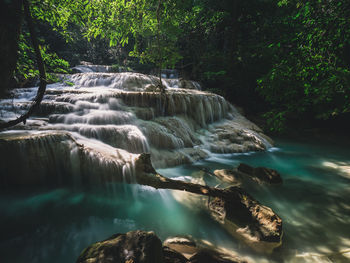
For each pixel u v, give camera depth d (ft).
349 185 21.09
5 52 6.47
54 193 17.48
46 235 12.53
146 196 17.49
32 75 14.33
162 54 26.05
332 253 11.00
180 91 42.63
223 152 31.76
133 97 31.07
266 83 14.53
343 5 11.23
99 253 7.41
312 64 12.16
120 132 23.03
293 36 13.35
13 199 16.14
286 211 15.74
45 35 65.21
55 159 17.58
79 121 24.82
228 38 70.64
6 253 11.01
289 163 29.07
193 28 64.80
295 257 10.64
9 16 6.47
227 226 13.25
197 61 70.79
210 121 40.57
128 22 23.08
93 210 15.39
